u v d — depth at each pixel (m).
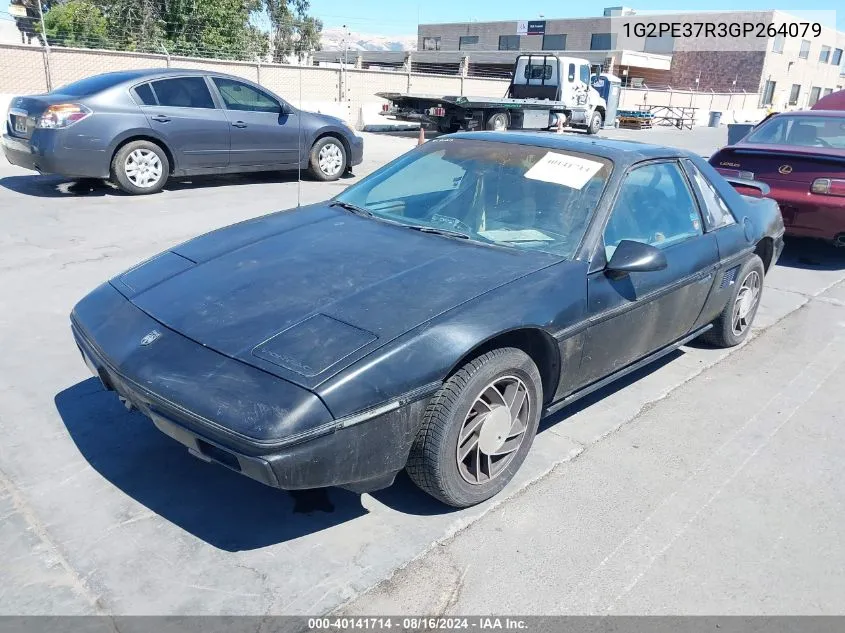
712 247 4.29
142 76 8.98
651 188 3.96
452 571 2.69
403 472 3.35
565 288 3.19
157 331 2.83
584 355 3.39
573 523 3.02
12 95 14.59
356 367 2.54
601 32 47.78
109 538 2.75
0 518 2.83
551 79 21.45
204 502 3.01
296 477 2.43
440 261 3.23
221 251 3.46
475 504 3.08
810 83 48.28
